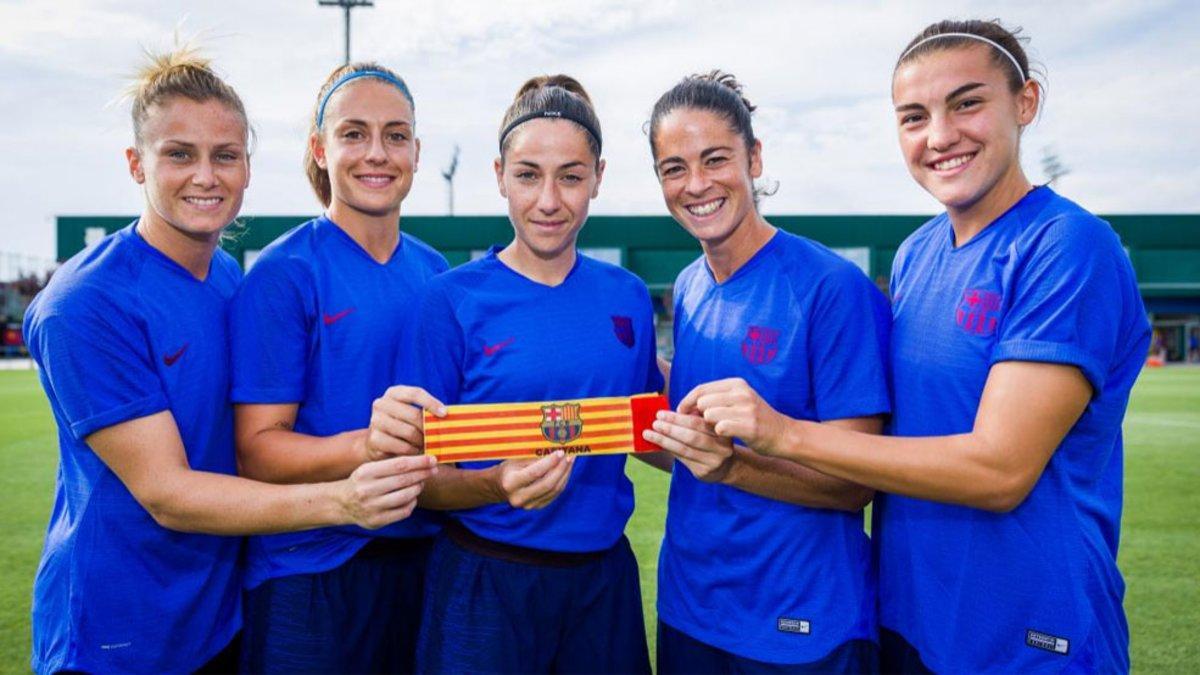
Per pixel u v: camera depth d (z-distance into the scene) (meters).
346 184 2.29
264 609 2.15
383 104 2.28
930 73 1.82
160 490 1.86
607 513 2.21
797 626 1.98
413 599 2.34
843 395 1.97
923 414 1.89
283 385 2.16
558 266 2.20
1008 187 1.86
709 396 1.70
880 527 2.11
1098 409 1.75
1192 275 29.66
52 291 1.93
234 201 2.12
